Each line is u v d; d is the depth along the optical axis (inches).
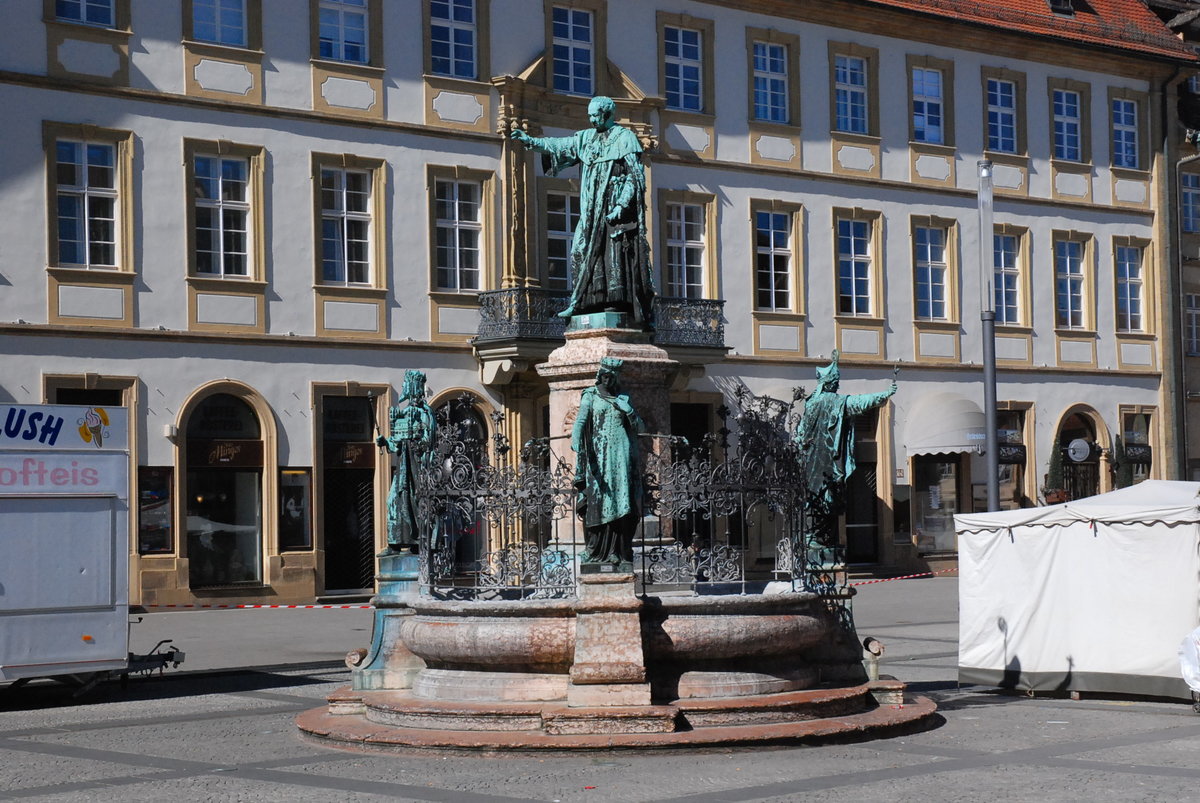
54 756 560.7
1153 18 1950.1
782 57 1620.3
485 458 605.6
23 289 1196.5
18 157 1196.5
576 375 640.4
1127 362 1872.5
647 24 1524.4
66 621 711.7
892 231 1688.0
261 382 1299.2
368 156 1359.5
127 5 1246.9
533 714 535.5
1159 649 674.8
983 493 1734.7
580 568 550.3
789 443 603.5
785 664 583.2
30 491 705.6
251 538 1294.3
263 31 1311.5
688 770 494.0
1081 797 450.3
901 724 573.6
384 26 1371.8
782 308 1610.5
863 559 1649.9
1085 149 1843.0
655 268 1513.3
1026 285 1790.1
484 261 1417.3
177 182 1267.2
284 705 694.5
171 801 462.6
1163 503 686.5
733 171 1572.3
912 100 1706.4
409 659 624.7
